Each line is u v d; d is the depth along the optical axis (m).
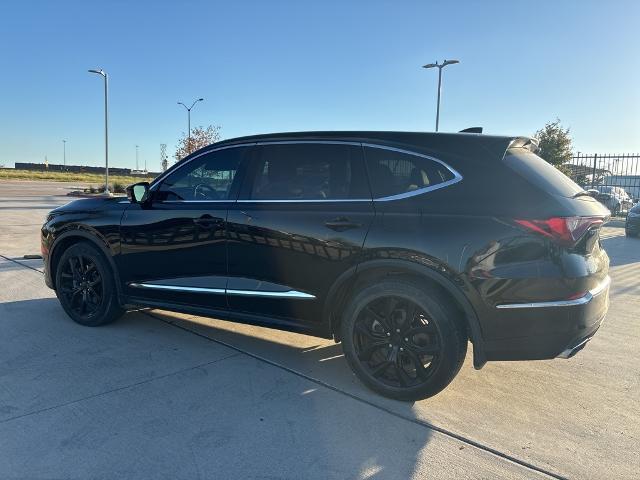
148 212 4.46
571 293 3.09
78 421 3.10
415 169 3.46
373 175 3.58
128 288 4.61
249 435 3.00
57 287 5.03
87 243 4.84
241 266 3.99
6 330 4.73
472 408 3.43
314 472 2.66
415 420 3.24
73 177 67.88
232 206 4.04
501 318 3.16
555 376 4.00
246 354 4.30
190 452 2.80
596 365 4.25
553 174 3.50
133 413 3.21
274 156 3.98
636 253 11.34
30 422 3.07
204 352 4.31
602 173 22.66
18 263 7.91
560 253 3.08
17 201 23.89
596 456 2.87
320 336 3.80
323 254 3.61
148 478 2.57
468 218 3.21
